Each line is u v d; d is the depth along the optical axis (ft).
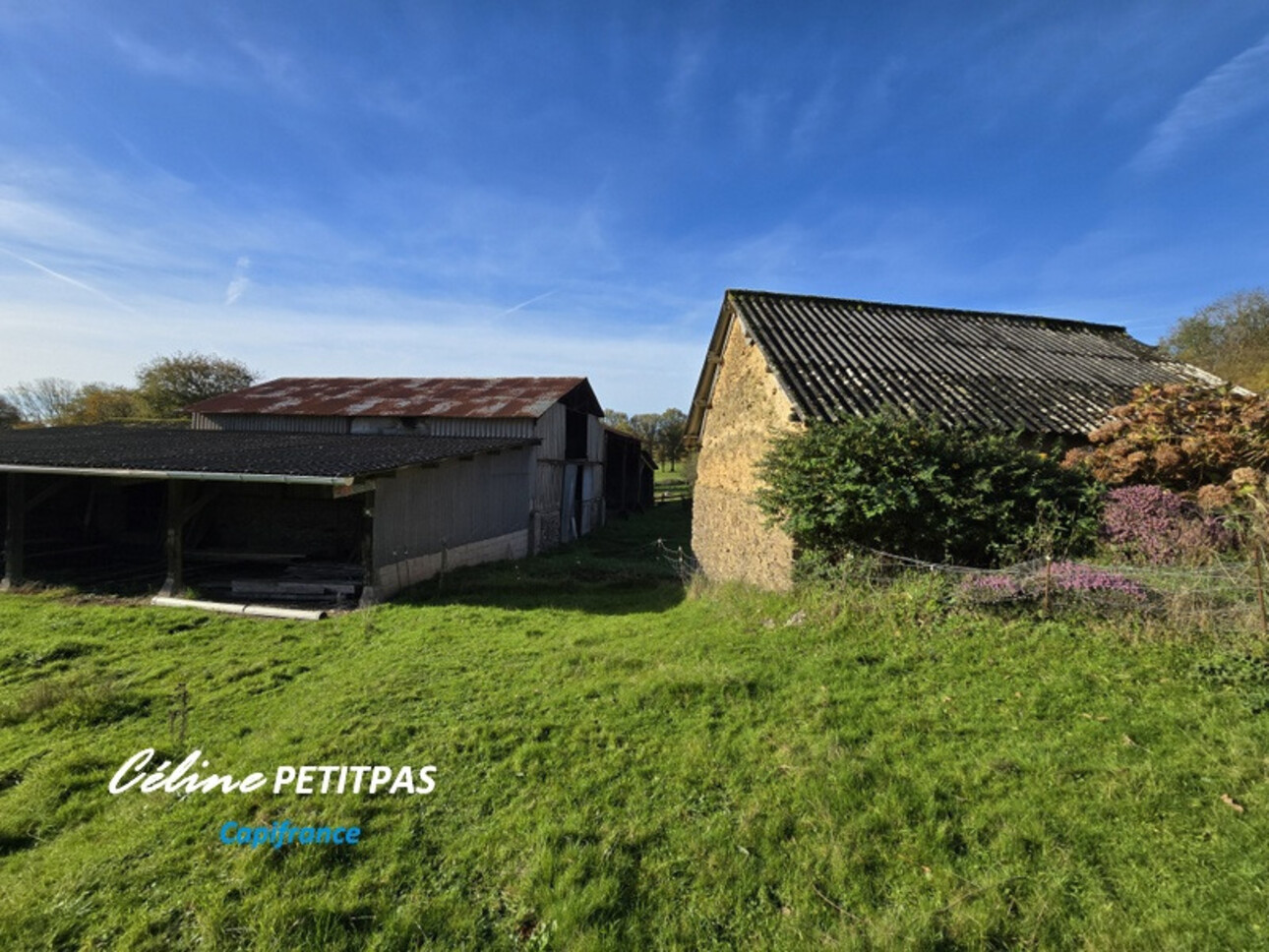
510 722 15.85
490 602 33.09
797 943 8.84
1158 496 23.29
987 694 15.16
